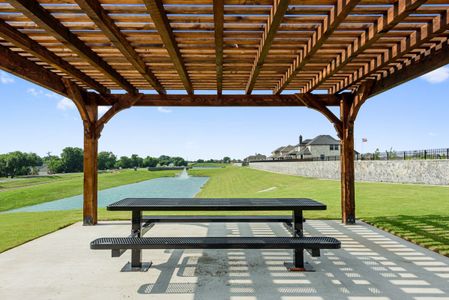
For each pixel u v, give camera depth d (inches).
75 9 121.1
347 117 265.1
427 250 183.2
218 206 158.2
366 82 237.8
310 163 1234.6
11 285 130.8
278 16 115.3
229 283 132.4
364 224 261.9
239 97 270.8
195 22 134.0
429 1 115.3
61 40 139.7
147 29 139.4
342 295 119.8
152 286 129.3
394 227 243.4
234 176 1764.3
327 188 657.6
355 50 154.9
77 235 223.1
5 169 3523.6
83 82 219.9
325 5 120.1
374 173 826.2
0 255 174.4
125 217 299.9
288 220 193.3
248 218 198.7
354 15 129.8
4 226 259.6
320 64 199.3
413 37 146.7
